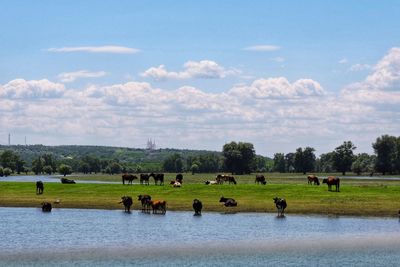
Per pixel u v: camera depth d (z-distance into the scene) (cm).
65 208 7806
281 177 18862
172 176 19325
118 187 9406
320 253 4603
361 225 6078
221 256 4481
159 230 5734
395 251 4697
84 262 4238
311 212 7069
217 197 8238
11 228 5906
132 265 4159
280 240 5166
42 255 4475
